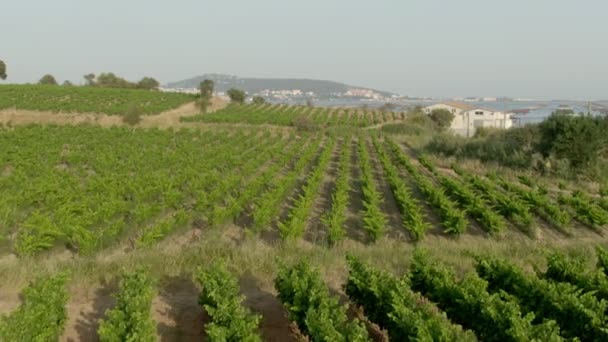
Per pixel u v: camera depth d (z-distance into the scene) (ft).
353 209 78.38
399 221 71.51
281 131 205.36
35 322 30.35
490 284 40.40
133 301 32.09
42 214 65.21
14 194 77.61
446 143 141.08
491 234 63.87
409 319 29.63
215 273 37.40
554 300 34.47
